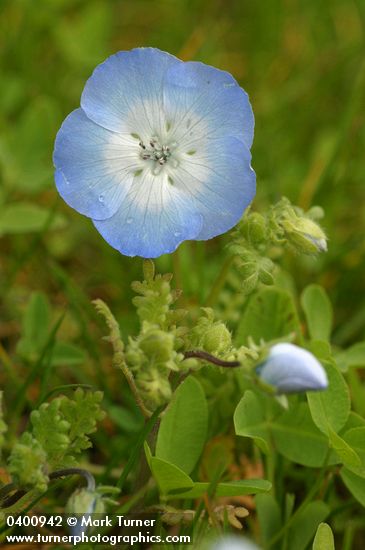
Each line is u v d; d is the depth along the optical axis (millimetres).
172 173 243
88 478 228
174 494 243
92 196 240
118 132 241
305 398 263
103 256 322
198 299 294
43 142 330
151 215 241
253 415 257
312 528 250
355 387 274
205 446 265
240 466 269
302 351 222
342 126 332
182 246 302
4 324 305
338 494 272
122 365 235
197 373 271
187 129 242
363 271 317
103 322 296
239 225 252
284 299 269
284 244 253
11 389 284
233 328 287
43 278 318
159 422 244
